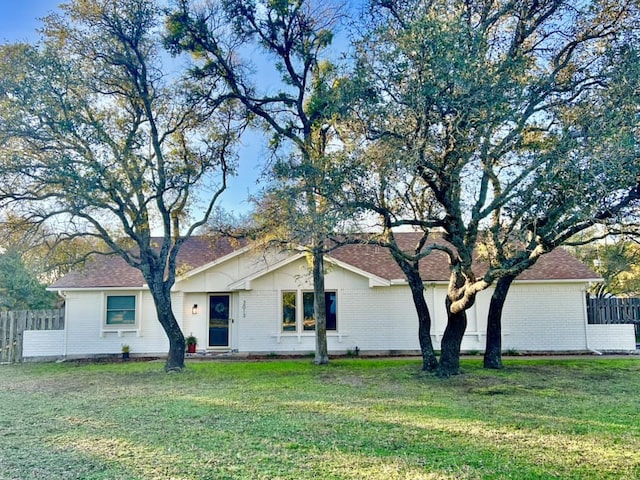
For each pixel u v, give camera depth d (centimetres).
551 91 971
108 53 1289
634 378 1139
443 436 630
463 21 881
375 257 1955
